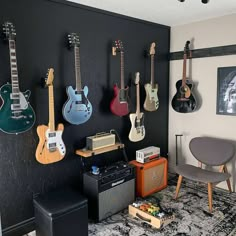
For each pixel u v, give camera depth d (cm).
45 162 226
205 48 320
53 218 192
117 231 229
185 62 332
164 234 222
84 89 250
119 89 285
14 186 223
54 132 229
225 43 301
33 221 238
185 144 356
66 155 258
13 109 205
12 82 202
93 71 272
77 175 270
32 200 236
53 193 228
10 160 218
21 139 223
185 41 340
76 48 243
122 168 268
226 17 296
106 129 293
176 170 289
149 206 251
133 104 322
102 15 272
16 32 211
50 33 232
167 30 352
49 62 235
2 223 219
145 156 298
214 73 315
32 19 219
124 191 266
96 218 243
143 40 322
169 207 271
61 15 238
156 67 345
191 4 256
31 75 224
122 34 296
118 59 295
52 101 226
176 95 341
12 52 199
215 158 293
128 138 319
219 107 313
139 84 322
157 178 309
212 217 250
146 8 268
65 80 248
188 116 348
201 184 332
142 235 221
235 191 309
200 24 321
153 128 353
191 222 241
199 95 332
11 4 206
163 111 365
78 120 247
